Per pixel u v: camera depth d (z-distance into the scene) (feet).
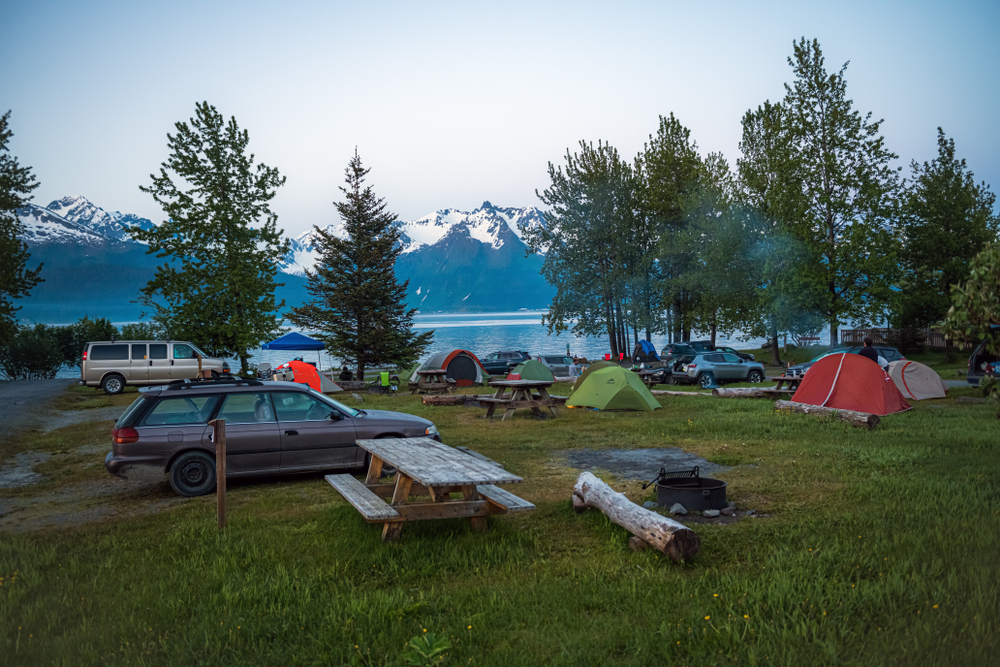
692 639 13.48
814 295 115.75
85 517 26.25
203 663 13.25
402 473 21.61
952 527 19.89
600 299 149.18
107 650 13.82
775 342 129.59
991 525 19.88
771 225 127.85
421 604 15.62
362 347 110.93
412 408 63.00
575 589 16.61
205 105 99.60
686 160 147.43
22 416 58.13
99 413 63.21
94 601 16.63
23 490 31.24
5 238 111.14
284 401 31.30
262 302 103.65
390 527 20.56
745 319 129.90
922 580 15.55
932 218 124.26
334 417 31.45
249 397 30.76
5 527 25.02
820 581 15.96
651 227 148.25
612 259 147.95
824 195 121.29
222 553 20.01
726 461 33.01
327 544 20.62
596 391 59.52
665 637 13.57
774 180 132.57
